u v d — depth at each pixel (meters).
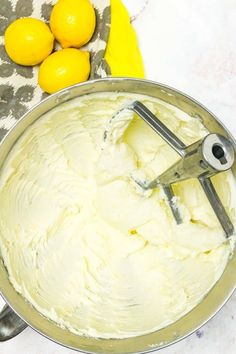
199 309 0.71
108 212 0.78
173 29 0.83
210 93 0.83
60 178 0.76
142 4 0.83
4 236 0.69
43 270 0.73
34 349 0.81
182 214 0.73
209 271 0.73
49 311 0.71
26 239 0.73
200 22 0.83
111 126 0.70
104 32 0.81
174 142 0.62
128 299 0.75
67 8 0.77
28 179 0.72
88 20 0.78
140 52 0.82
